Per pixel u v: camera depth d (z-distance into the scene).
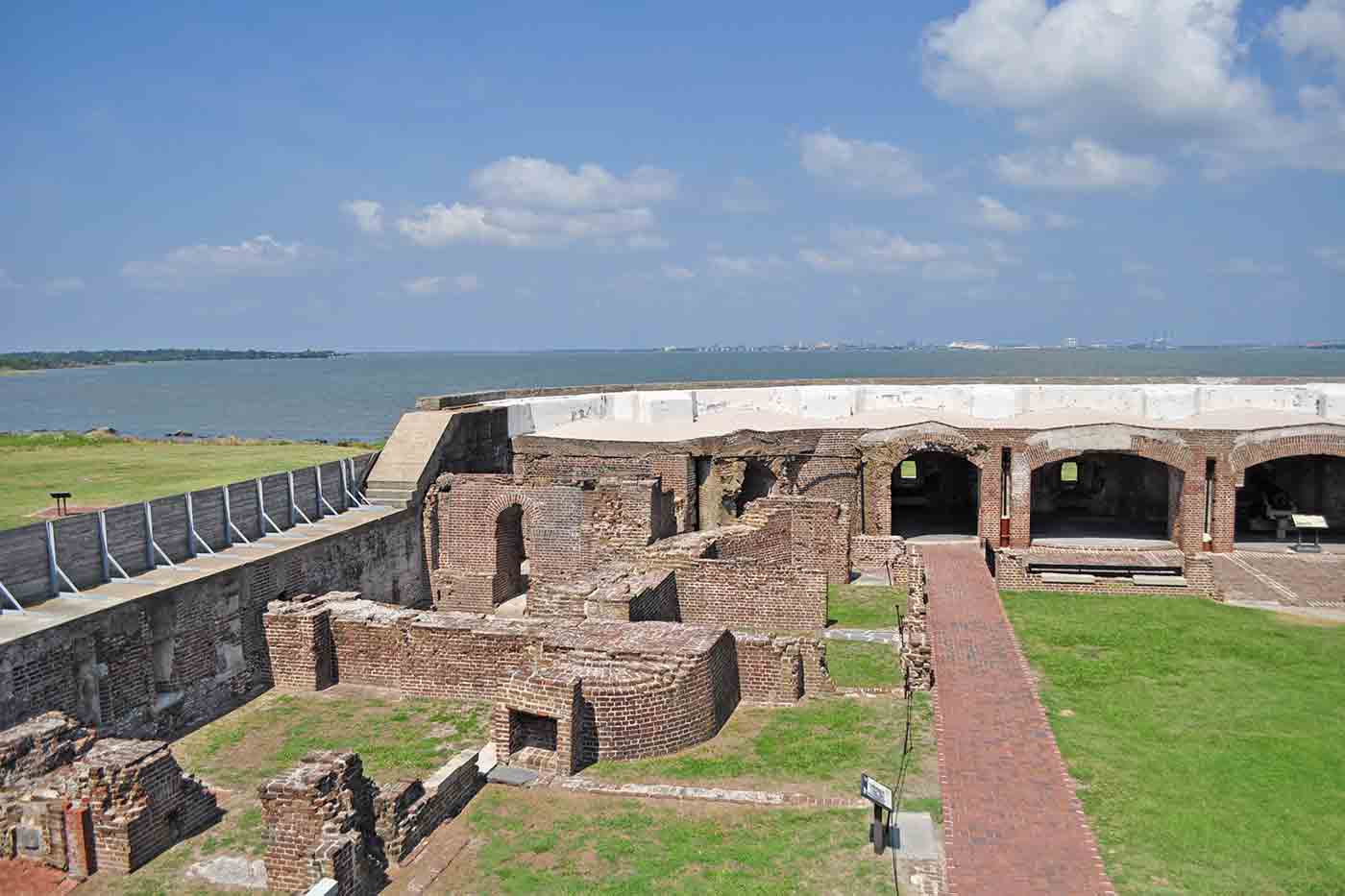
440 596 31.94
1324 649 24.02
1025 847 14.37
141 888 13.55
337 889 12.50
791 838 14.41
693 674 17.92
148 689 19.28
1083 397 38.22
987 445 34.84
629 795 15.84
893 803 15.48
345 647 22.25
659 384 45.16
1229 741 18.33
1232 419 35.31
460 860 13.94
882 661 23.23
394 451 32.19
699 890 13.03
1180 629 25.59
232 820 15.59
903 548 32.94
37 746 14.91
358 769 14.11
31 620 17.41
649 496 30.14
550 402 38.91
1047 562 32.25
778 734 18.48
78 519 20.16
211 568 21.78
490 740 18.22
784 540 31.45
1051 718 19.39
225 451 55.66
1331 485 37.91
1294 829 15.06
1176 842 14.62
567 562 30.91
